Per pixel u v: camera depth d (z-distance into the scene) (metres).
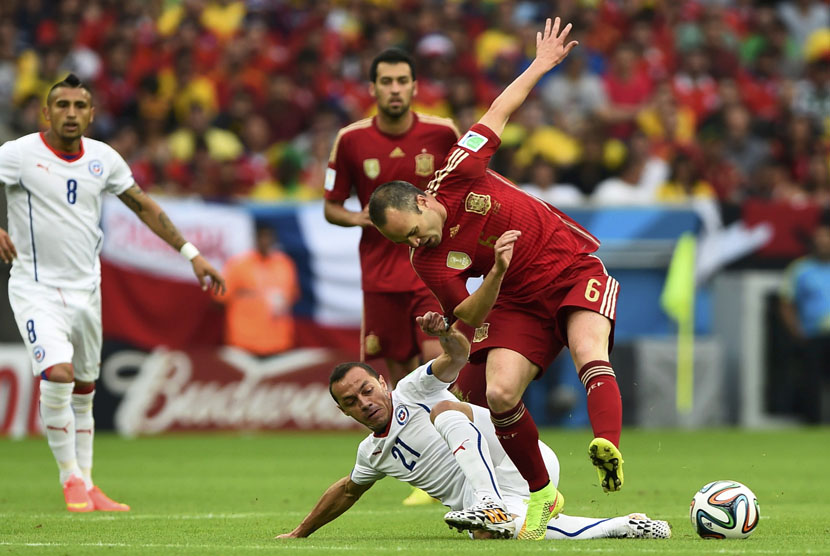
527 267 21.41
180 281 51.44
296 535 21.12
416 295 29.56
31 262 27.23
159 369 51.25
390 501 29.69
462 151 21.12
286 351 52.66
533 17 77.25
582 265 21.77
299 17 73.88
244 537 21.20
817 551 18.25
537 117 66.12
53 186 27.17
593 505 28.47
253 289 52.03
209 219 51.62
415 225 20.16
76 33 68.69
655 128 67.81
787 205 56.19
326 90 68.56
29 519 24.78
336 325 53.00
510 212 21.27
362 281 30.08
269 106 65.81
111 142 62.28
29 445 47.34
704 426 55.44
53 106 27.02
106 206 50.44
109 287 50.53
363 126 29.44
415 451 20.53
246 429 52.25
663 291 55.38
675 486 33.78
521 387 20.84
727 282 55.91
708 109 72.44
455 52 70.75
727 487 20.25
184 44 69.06
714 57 75.69
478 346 21.47
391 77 28.77
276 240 52.34
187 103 67.00
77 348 27.80
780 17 81.06
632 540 20.02
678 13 77.62
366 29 73.12
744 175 68.12
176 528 22.92
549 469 21.08
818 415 56.38
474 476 19.73
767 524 23.50
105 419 51.06
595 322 21.14
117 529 22.72
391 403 20.53
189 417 51.66
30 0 71.50
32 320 27.00
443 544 19.47
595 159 61.50
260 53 70.00
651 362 54.47
